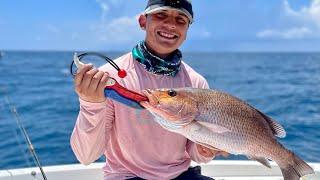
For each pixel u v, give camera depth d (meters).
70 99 4.53
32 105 4.02
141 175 0.90
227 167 1.24
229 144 0.78
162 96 0.76
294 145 2.31
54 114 3.50
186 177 0.94
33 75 8.19
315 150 2.20
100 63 7.39
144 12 0.93
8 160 2.04
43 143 2.38
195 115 0.76
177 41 0.92
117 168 0.91
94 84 0.72
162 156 0.91
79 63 0.72
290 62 19.25
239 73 9.61
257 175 1.25
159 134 0.89
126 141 0.89
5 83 6.38
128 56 0.94
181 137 0.91
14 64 13.43
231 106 0.78
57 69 10.44
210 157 0.92
